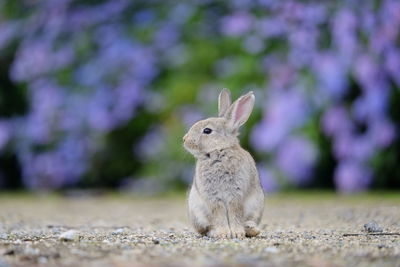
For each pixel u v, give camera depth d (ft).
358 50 50.31
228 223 24.54
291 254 18.90
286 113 51.19
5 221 33.24
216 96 55.01
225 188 24.43
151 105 57.98
